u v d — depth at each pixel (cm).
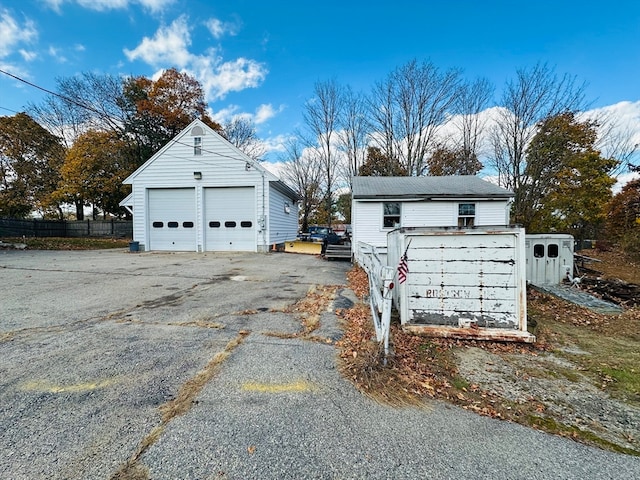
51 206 2288
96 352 304
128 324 393
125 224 2312
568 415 228
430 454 177
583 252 1527
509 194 1077
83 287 605
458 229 392
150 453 169
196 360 291
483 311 391
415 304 403
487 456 177
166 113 2283
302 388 246
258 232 1367
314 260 1180
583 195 1692
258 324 404
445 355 338
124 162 2253
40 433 183
